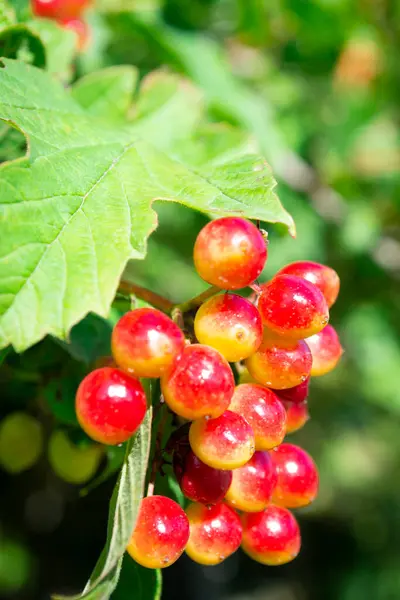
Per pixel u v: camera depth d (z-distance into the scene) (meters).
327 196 0.37
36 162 0.14
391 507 0.75
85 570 0.58
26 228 0.13
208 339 0.14
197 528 0.14
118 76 0.19
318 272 0.15
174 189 0.15
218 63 0.28
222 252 0.13
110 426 0.13
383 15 0.37
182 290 0.40
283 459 0.15
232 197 0.15
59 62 0.19
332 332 0.15
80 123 0.16
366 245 0.38
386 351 0.43
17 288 0.13
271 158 0.28
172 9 0.29
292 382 0.14
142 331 0.13
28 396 0.20
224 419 0.14
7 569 0.51
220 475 0.14
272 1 0.34
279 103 0.36
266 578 0.81
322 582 0.77
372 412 0.60
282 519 0.15
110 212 0.14
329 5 0.35
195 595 0.77
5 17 0.17
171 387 0.13
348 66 0.39
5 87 0.15
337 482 0.72
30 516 0.52
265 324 0.14
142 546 0.14
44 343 0.17
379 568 0.73
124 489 0.13
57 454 0.18
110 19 0.27
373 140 0.44
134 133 0.18
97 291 0.13
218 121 0.27
